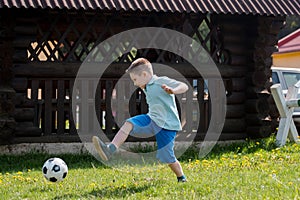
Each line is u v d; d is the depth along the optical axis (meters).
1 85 12.98
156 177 9.10
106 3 12.72
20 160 12.13
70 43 17.69
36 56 13.44
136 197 7.26
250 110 14.73
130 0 12.97
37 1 12.28
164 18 15.35
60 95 13.51
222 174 9.14
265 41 14.66
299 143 14.02
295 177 8.66
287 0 14.48
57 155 12.84
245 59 14.92
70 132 13.54
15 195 7.82
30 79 13.32
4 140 12.74
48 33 13.64
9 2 12.10
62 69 13.42
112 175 9.70
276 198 6.84
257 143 13.82
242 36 14.90
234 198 6.93
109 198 7.30
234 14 13.67
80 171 10.42
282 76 18.52
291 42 30.31
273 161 10.92
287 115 13.98
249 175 8.90
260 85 14.72
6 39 13.00
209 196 7.11
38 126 13.79
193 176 8.95
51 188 8.30
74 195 7.64
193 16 15.12
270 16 14.11
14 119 13.02
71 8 12.44
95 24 16.22
